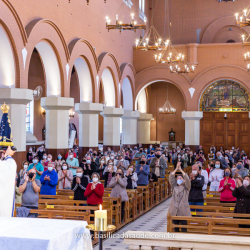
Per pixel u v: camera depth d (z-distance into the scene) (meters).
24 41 14.63
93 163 15.47
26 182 8.98
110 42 24.45
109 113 24.84
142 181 14.35
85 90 21.80
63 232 3.14
